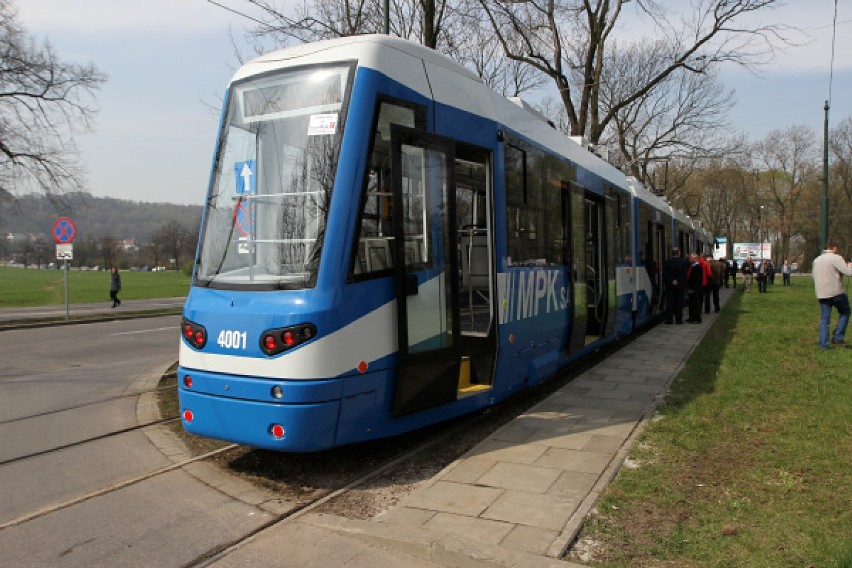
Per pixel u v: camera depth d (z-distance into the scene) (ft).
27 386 32.27
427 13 44.83
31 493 17.20
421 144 19.02
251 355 16.42
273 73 19.13
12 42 84.74
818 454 18.19
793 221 221.05
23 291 155.74
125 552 13.56
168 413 25.80
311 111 18.08
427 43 45.09
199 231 19.29
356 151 17.33
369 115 17.74
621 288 42.24
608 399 26.18
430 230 19.15
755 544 12.78
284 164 18.03
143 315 82.89
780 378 29.04
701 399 25.23
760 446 19.13
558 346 29.12
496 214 22.81
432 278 19.10
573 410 24.36
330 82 18.16
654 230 58.13
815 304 78.59
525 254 25.20
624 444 19.65
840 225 213.05
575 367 36.17
